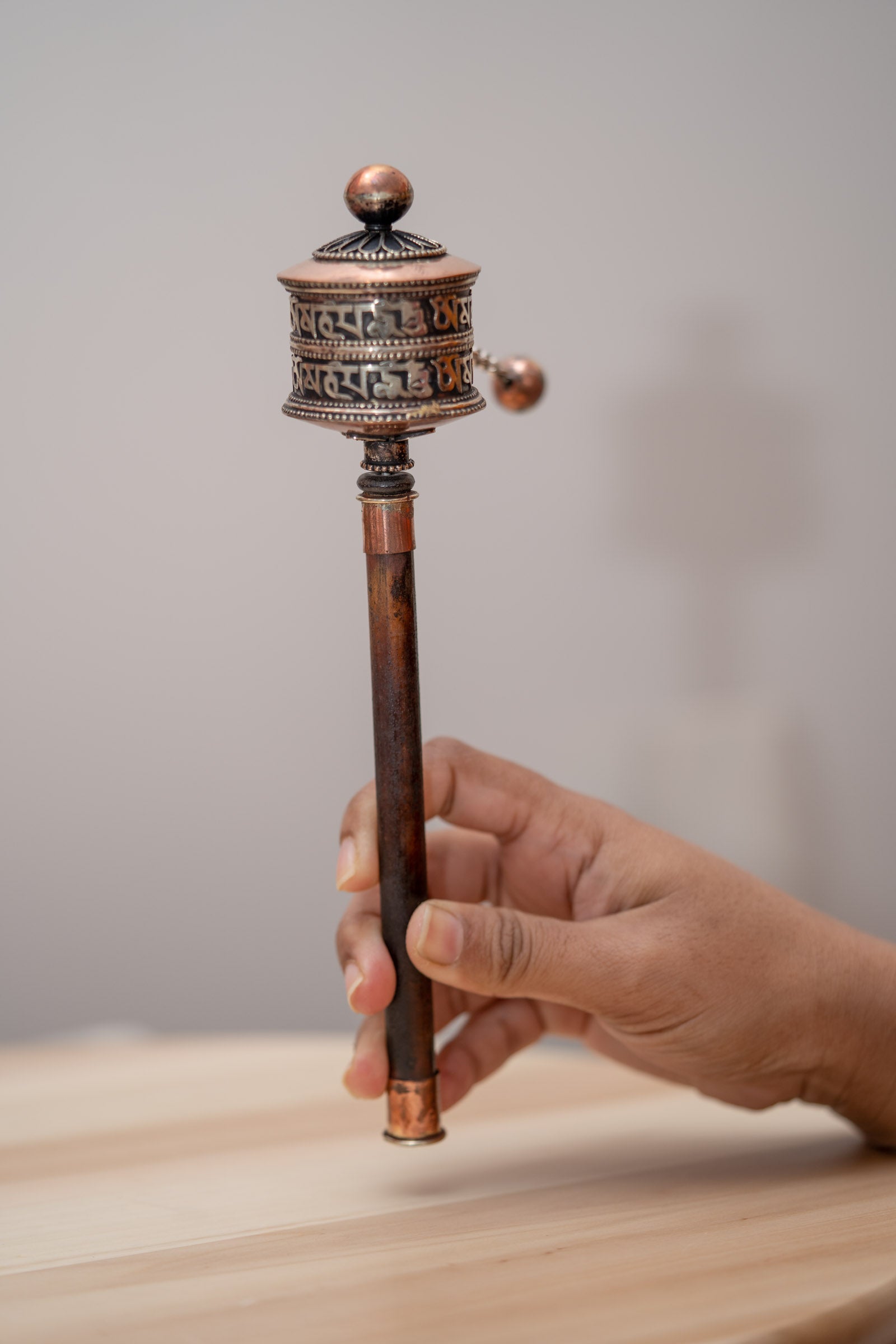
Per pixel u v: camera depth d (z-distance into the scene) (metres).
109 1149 0.63
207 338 1.16
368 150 1.13
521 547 1.18
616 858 0.59
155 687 1.21
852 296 1.13
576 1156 0.61
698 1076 0.59
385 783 0.53
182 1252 0.51
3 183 1.14
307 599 1.20
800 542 1.17
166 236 1.15
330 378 0.50
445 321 0.50
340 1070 0.73
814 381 1.14
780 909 0.58
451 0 1.11
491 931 0.54
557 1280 0.48
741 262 1.13
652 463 1.17
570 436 1.17
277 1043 0.78
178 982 1.25
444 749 0.61
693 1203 0.54
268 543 1.19
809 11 1.10
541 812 0.60
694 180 1.13
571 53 1.12
